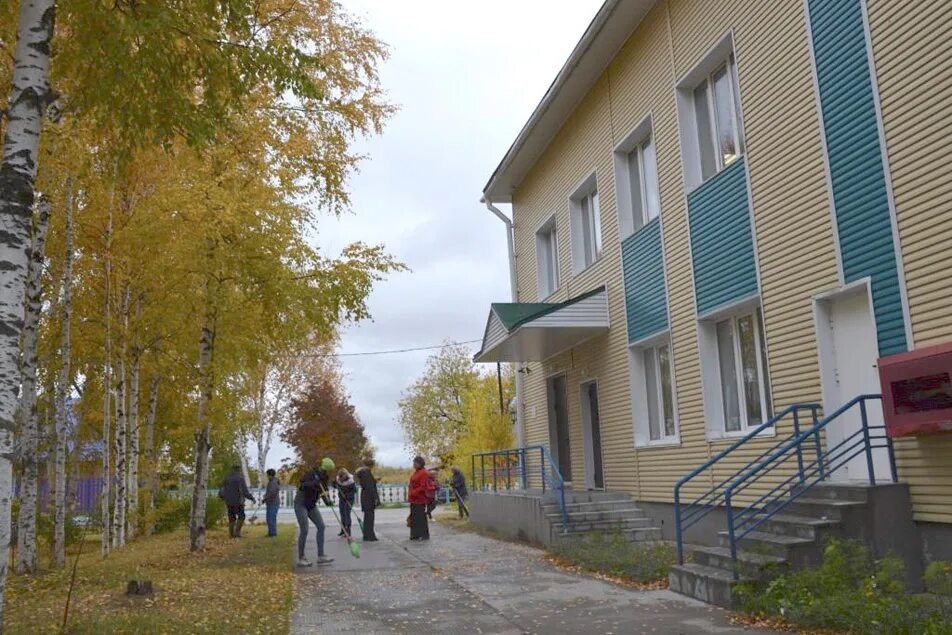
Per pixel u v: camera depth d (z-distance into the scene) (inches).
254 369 606.5
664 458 522.3
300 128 552.1
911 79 308.0
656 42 531.5
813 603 257.3
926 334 299.0
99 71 313.1
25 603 345.1
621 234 593.9
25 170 239.5
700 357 475.8
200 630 283.0
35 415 448.1
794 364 383.9
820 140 362.9
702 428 473.7
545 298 789.9
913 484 306.7
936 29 296.7
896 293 314.8
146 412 816.9
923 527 302.8
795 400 383.2
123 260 517.7
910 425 293.0
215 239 518.3
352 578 428.1
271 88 507.2
